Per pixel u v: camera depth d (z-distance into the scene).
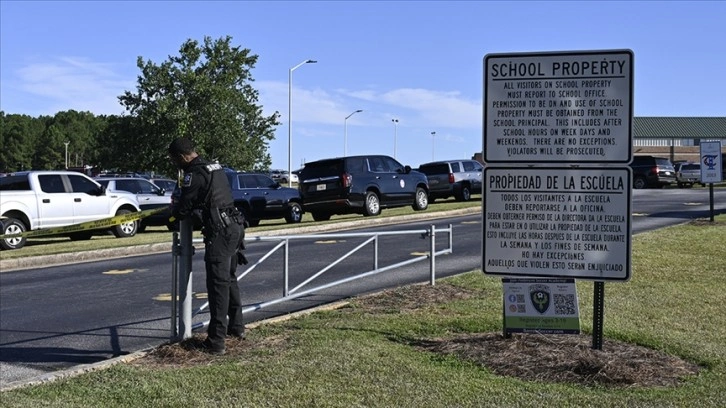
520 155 6.61
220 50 48.09
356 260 13.85
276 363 6.29
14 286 12.05
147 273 13.09
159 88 46.44
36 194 19.38
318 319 8.12
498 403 5.29
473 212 26.38
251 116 51.06
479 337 7.03
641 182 43.22
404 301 9.09
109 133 48.06
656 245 13.55
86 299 10.73
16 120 143.38
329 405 5.27
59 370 6.76
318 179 24.69
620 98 6.35
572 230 6.49
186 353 6.67
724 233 15.26
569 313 6.56
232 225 6.75
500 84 6.63
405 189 26.16
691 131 91.75
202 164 6.77
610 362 5.99
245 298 10.32
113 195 21.02
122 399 5.52
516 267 6.66
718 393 5.50
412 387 5.64
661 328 7.55
